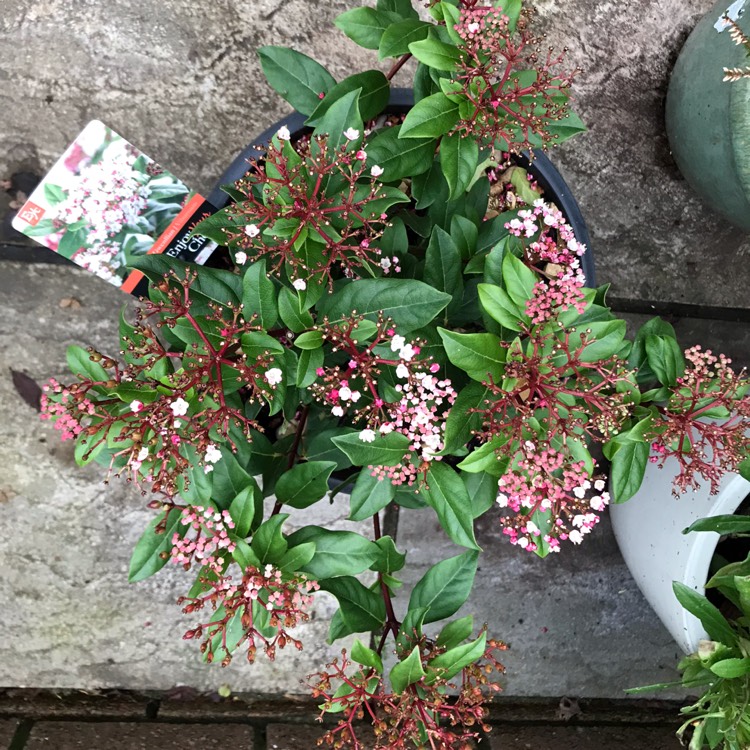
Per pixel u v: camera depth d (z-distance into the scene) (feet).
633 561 1.97
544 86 1.40
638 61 2.20
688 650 1.74
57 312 2.03
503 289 1.37
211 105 2.04
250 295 1.33
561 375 1.35
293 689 2.22
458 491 1.37
